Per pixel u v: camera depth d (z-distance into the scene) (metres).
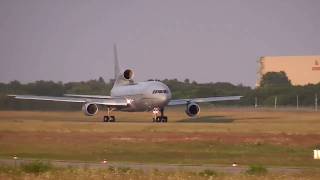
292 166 173.12
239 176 136.88
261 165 171.38
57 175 134.00
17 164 161.38
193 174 138.50
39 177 131.38
